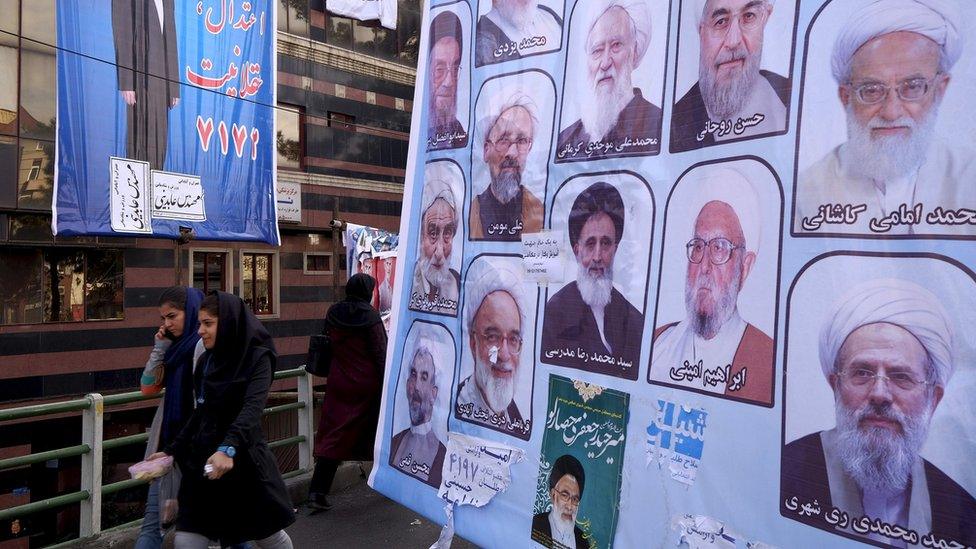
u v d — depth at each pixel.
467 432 3.46
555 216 3.06
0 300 12.48
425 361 3.81
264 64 13.58
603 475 2.72
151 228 12.03
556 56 3.14
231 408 3.10
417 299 3.93
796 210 2.17
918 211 1.90
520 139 3.29
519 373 3.19
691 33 2.55
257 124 13.52
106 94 11.58
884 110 1.98
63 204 11.09
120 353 13.78
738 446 2.27
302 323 17.08
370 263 7.72
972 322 1.78
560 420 2.95
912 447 1.88
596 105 2.91
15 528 12.52
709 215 2.42
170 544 4.14
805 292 2.13
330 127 17.78
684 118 2.54
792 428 2.13
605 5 2.91
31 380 12.73
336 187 17.88
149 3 12.09
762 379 2.22
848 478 2.00
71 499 4.13
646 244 2.65
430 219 3.88
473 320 3.49
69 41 11.20
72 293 13.30
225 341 3.12
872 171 2.00
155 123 12.16
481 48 3.59
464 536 3.35
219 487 3.04
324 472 4.91
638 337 2.64
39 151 12.42
